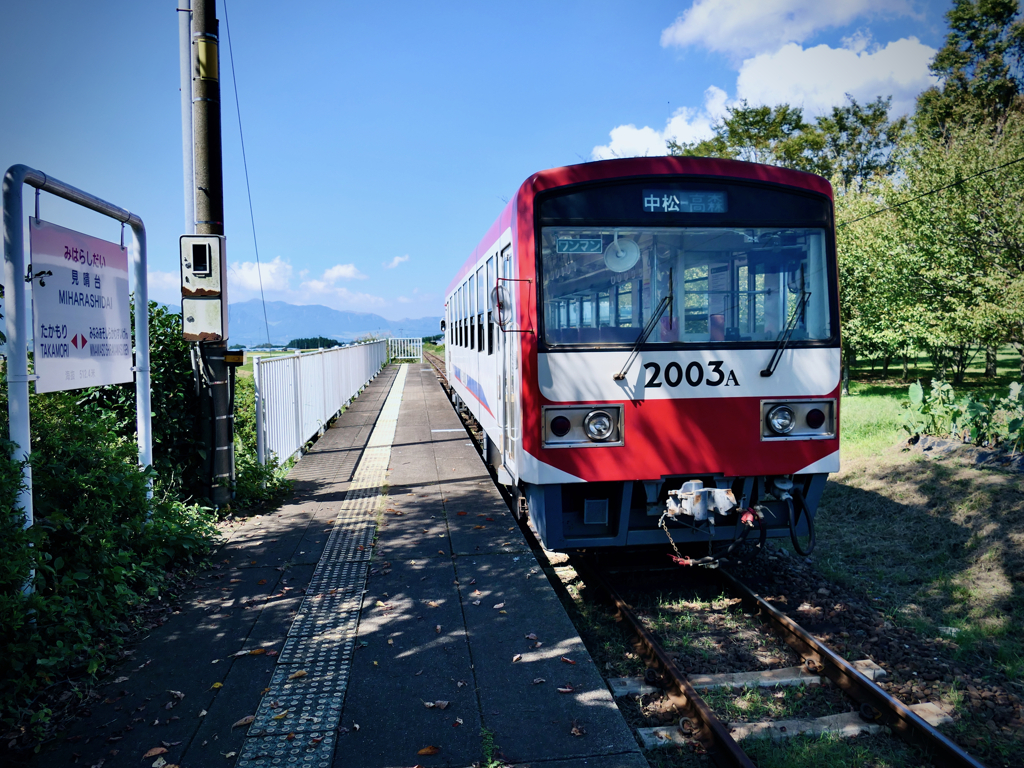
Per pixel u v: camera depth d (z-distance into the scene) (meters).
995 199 14.45
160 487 6.61
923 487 8.28
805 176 5.48
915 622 5.16
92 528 4.66
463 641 4.26
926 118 29.61
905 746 3.62
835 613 5.29
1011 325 14.52
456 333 14.17
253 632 4.44
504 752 3.14
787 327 5.42
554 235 5.24
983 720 3.84
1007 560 6.17
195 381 7.20
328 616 4.66
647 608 5.44
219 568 5.64
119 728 3.38
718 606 5.49
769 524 5.69
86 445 5.23
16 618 3.63
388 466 9.81
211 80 7.02
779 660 4.57
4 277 4.26
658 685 4.21
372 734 3.29
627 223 5.29
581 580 6.21
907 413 11.87
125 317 5.79
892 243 16.41
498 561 5.70
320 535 6.51
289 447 10.49
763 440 5.36
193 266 6.92
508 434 6.36
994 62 29.88
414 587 5.17
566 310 5.24
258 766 3.06
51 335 4.61
